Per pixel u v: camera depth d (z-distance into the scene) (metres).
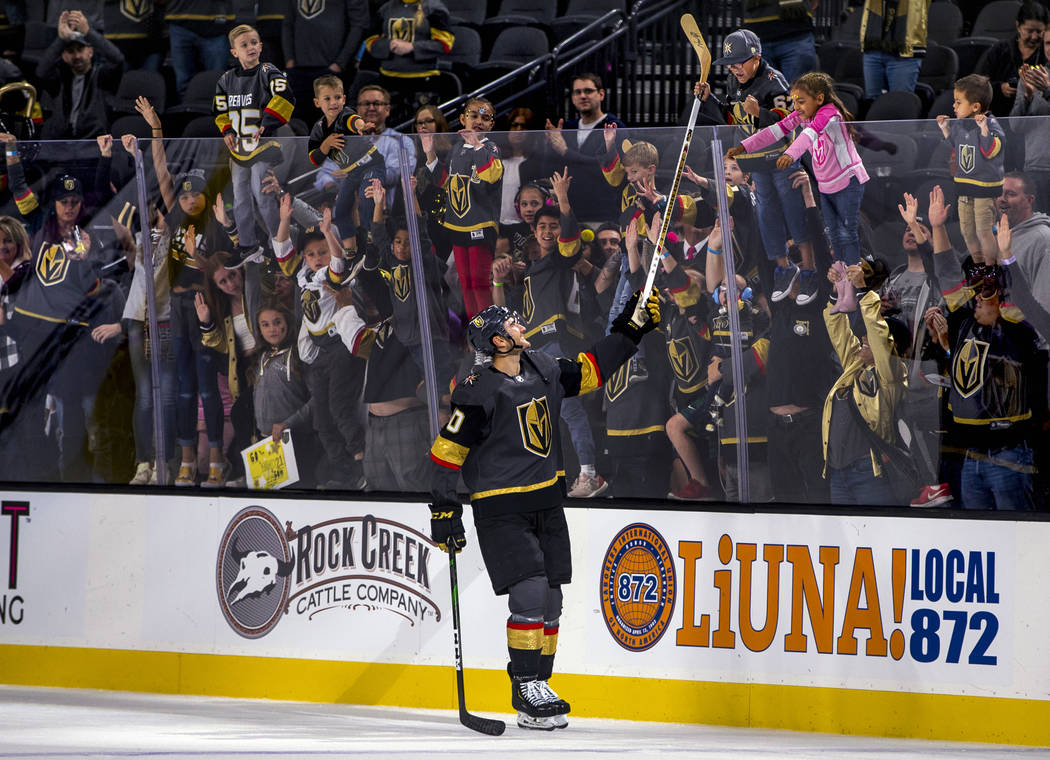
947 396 18.89
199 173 22.05
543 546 18.91
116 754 14.52
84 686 22.83
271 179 21.69
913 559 18.88
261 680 22.00
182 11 34.06
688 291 20.09
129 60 35.59
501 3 39.16
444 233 20.98
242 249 21.97
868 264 19.20
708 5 35.97
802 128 19.45
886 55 30.62
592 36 36.81
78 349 22.92
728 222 19.77
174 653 22.44
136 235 22.47
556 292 20.62
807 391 19.62
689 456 20.28
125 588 22.72
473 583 20.92
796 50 29.48
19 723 17.97
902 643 18.88
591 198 20.36
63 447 23.14
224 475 22.41
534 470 18.41
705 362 20.11
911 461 19.12
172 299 22.41
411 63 32.34
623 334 19.08
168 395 22.58
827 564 19.30
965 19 37.47
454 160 20.84
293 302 21.81
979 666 18.47
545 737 17.81
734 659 19.70
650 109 35.44
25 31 38.41
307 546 21.83
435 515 18.50
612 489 20.66
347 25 33.44
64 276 22.86
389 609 21.36
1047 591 18.20
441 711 20.89
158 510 22.59
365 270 21.39
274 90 25.70
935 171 18.75
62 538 23.05
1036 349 18.42
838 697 19.14
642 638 20.19
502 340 18.20
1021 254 18.39
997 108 27.92
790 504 19.61
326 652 21.66
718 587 19.84
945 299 18.84
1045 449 18.41
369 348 21.52
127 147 22.28
